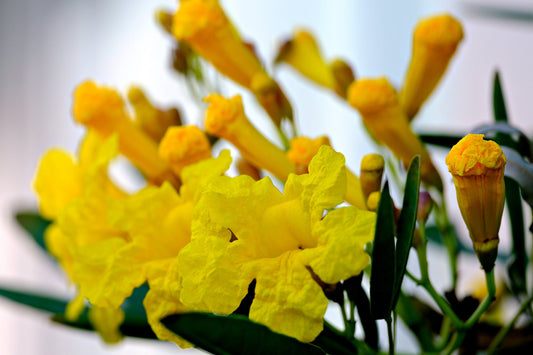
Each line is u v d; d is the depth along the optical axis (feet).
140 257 1.59
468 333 1.64
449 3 3.41
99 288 1.57
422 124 3.49
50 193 1.83
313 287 1.45
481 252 1.53
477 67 3.40
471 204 1.51
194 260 1.48
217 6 1.75
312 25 3.73
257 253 1.52
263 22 3.79
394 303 1.51
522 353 1.68
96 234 1.68
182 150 1.64
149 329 1.75
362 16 3.65
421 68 1.76
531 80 3.29
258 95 1.81
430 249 2.08
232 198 1.50
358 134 3.71
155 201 1.61
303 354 1.54
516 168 1.57
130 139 1.76
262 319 1.46
